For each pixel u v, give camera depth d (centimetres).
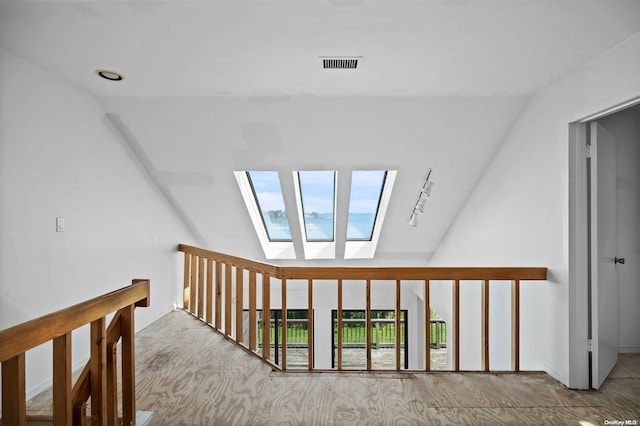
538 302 347
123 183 422
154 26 241
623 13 224
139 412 262
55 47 270
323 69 309
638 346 391
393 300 706
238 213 542
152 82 338
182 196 513
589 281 308
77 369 350
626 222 390
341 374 329
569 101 310
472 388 304
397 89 354
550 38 255
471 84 340
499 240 420
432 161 451
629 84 254
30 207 295
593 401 284
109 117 399
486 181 454
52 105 320
